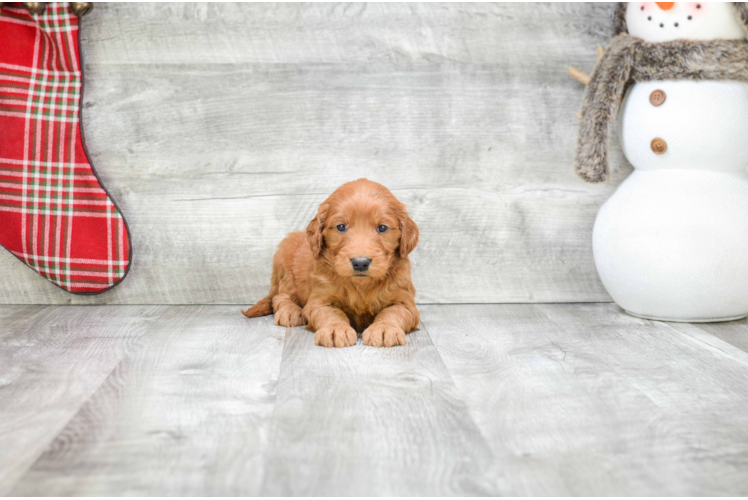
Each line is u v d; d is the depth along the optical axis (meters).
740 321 2.44
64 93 2.54
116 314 2.51
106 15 2.63
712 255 2.27
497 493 1.15
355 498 1.12
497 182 2.78
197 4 2.65
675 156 2.36
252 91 2.69
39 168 2.53
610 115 2.42
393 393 1.62
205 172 2.70
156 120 2.68
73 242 2.57
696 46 2.26
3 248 2.65
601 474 1.22
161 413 1.49
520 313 2.60
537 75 2.76
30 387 1.65
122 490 1.14
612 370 1.83
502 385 1.69
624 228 2.40
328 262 2.22
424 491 1.15
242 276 2.74
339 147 2.72
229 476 1.19
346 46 2.71
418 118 2.74
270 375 1.75
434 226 2.77
